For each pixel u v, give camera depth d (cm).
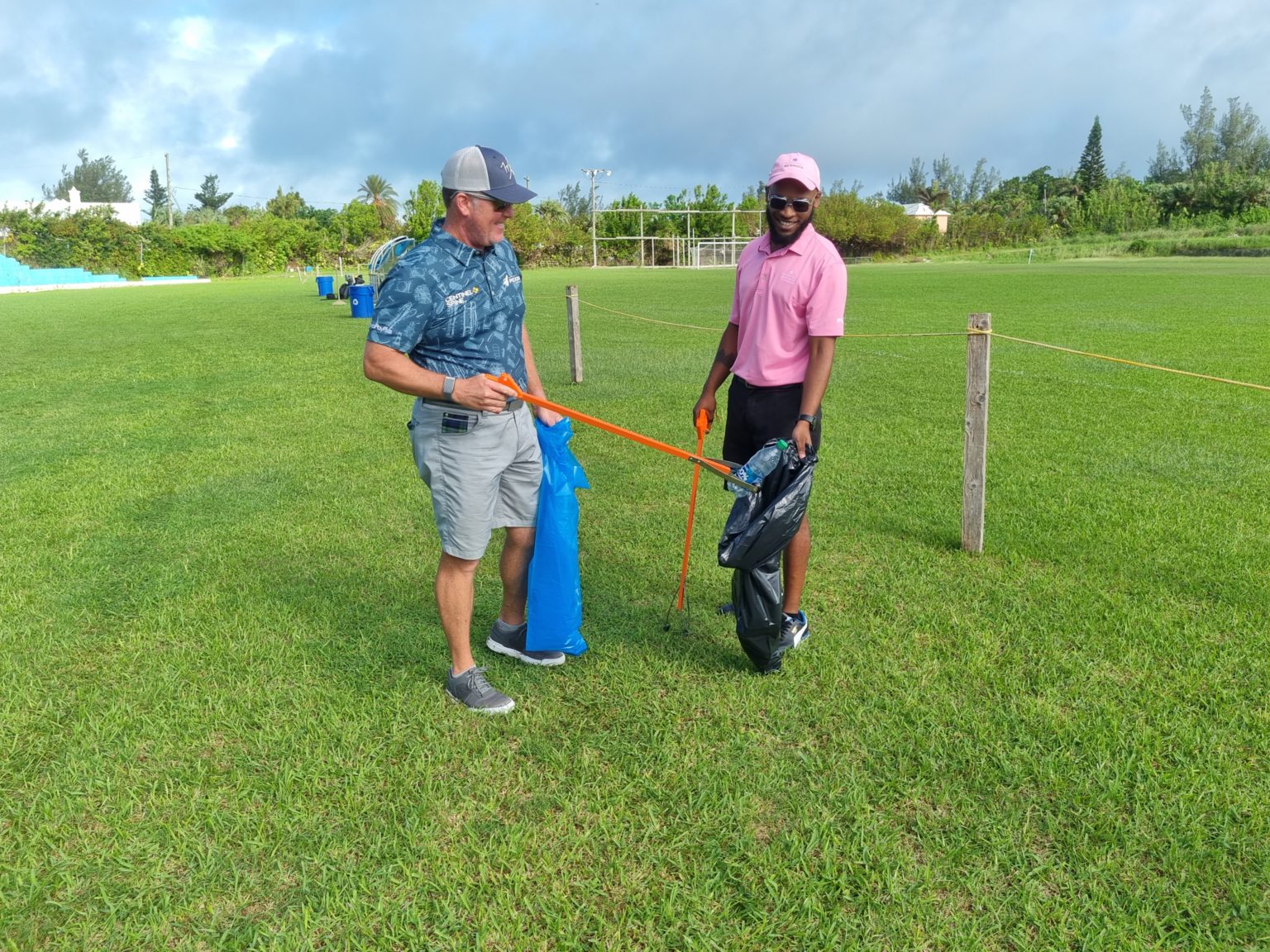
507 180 301
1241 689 322
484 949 215
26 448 763
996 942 216
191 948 217
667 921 223
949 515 530
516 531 343
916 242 7250
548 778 281
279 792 272
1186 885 231
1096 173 10069
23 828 262
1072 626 378
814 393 334
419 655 364
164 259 5978
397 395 990
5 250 5338
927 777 277
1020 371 1045
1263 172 7775
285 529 529
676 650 367
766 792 272
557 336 1574
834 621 390
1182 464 631
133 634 387
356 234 7112
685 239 7138
